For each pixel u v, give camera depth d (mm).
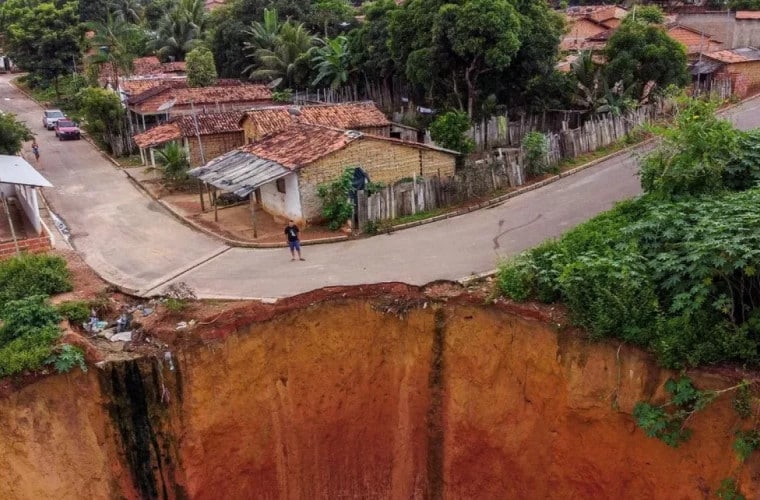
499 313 15445
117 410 15242
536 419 15164
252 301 17266
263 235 23750
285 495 17125
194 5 62375
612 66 31609
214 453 16031
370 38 39062
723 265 12227
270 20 48562
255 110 32156
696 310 12617
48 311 16016
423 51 30844
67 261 21000
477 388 16031
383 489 17625
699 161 15383
